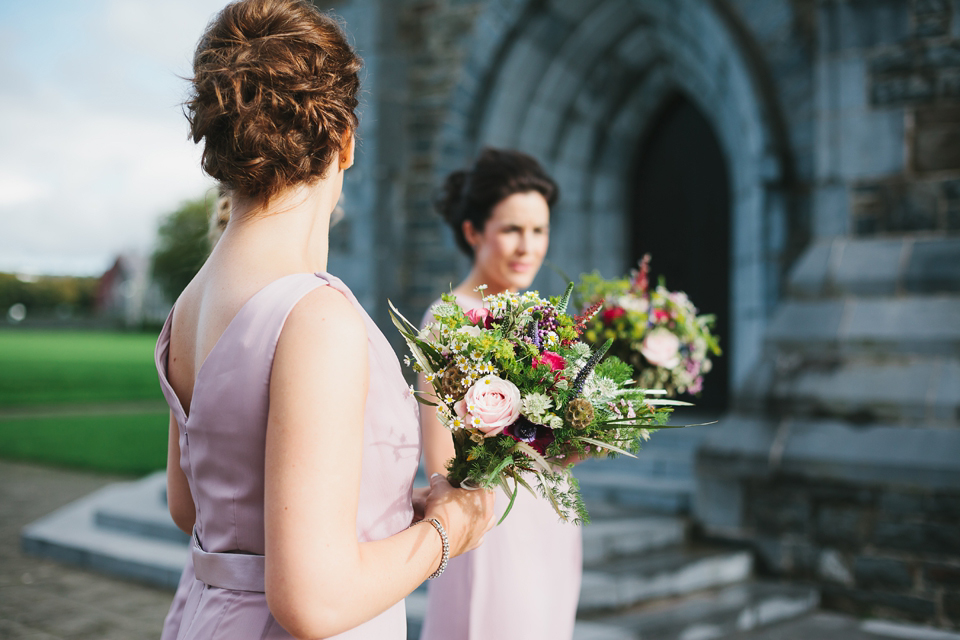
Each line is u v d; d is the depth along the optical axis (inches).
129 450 414.9
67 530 225.6
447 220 105.4
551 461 52.6
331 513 36.1
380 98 280.1
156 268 2103.8
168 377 46.0
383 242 281.0
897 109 193.2
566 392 51.3
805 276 198.2
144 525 216.1
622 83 276.5
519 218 94.2
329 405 37.0
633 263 288.7
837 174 199.9
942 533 165.3
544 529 82.3
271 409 37.4
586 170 283.3
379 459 43.3
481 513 48.1
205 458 40.9
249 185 42.0
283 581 35.1
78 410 620.4
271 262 42.1
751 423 191.3
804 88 214.7
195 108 42.8
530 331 53.5
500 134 271.9
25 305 4611.2
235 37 42.6
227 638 39.7
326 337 37.9
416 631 147.7
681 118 281.7
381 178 280.1
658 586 165.3
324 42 43.4
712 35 229.3
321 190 45.1
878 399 176.7
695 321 100.3
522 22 261.6
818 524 178.4
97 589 189.6
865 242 196.1
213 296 42.3
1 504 293.9
